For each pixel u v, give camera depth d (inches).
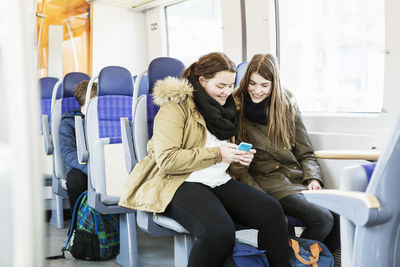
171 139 69.1
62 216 136.5
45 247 19.0
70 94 134.9
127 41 186.1
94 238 104.1
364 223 40.9
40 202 17.9
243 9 125.0
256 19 121.0
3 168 17.8
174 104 71.7
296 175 85.0
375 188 41.4
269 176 84.9
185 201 66.5
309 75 108.4
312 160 87.1
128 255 98.3
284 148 85.4
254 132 86.0
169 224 70.6
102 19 184.5
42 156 18.8
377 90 91.6
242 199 69.9
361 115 93.4
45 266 19.0
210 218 63.4
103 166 96.1
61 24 182.4
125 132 89.1
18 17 17.4
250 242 106.7
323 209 76.6
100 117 103.3
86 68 186.2
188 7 160.7
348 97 98.3
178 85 71.6
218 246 62.4
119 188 97.8
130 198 73.1
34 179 17.6
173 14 170.4
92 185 97.7
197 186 69.2
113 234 106.1
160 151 68.5
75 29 184.1
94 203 95.7
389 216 41.1
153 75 86.7
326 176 93.1
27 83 17.5
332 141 93.9
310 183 83.4
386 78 87.0
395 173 40.8
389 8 85.2
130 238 96.9
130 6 180.2
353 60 96.4
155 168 73.1
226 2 130.7
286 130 84.8
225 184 73.1
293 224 78.4
